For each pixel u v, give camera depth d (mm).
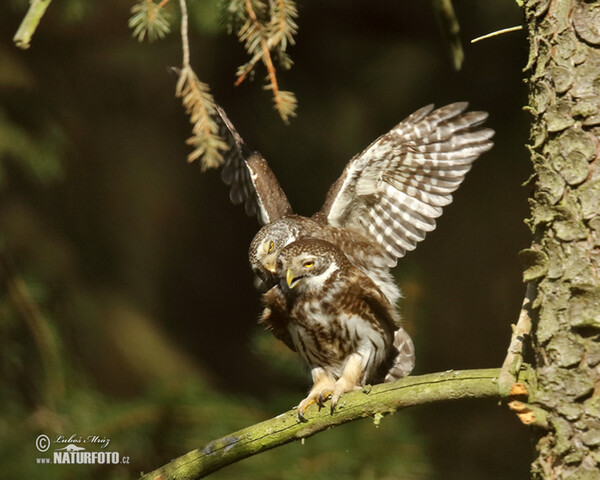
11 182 13180
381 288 8422
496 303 13047
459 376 5570
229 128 9367
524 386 5133
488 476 13164
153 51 14914
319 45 14336
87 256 14367
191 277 16812
